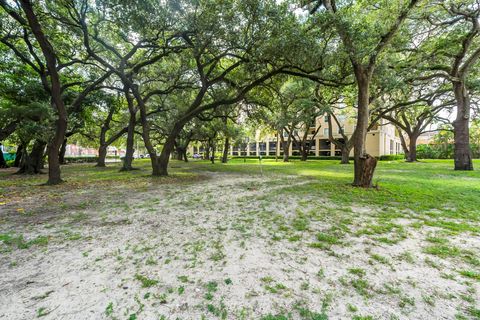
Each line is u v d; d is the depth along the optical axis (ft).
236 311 5.92
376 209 15.56
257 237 11.10
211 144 94.48
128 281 7.36
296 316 5.72
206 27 23.32
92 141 94.53
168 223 13.39
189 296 6.57
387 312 5.81
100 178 36.35
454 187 23.15
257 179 33.53
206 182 31.09
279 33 22.38
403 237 10.66
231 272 7.89
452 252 9.03
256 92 40.73
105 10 24.20
